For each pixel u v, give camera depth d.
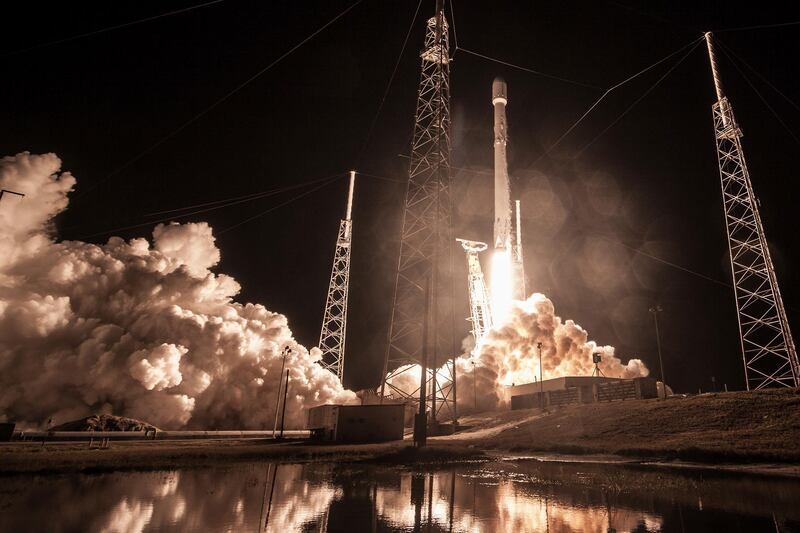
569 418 53.78
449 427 61.84
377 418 52.34
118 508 14.77
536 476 25.00
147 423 63.69
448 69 63.25
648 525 13.62
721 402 44.38
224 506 15.62
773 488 20.83
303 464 29.86
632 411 49.12
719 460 31.53
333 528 12.98
